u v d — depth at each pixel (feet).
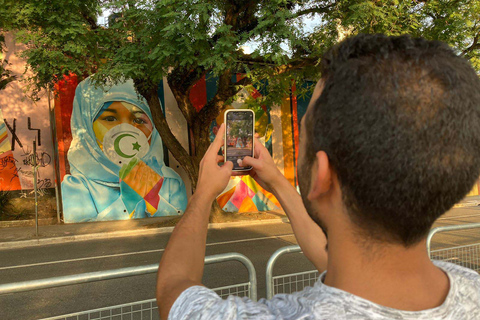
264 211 48.55
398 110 1.42
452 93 1.45
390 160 1.42
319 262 2.72
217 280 18.58
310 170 1.73
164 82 47.47
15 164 43.19
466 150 1.48
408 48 1.52
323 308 1.52
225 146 3.31
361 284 1.57
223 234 33.86
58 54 26.89
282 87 37.60
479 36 29.60
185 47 25.43
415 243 1.56
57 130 43.39
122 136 45.52
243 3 30.07
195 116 41.04
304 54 35.06
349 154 1.49
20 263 25.39
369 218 1.52
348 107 1.49
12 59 42.96
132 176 45.68
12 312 15.12
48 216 43.91
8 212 42.50
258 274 19.11
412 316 1.50
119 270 6.28
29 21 27.32
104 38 29.91
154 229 37.55
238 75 48.34
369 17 25.59
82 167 44.06
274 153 50.26
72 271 22.49
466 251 10.85
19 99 43.42
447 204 1.53
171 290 1.96
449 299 1.60
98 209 44.24
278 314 1.69
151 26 26.17
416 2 29.84
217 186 2.49
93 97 44.65
